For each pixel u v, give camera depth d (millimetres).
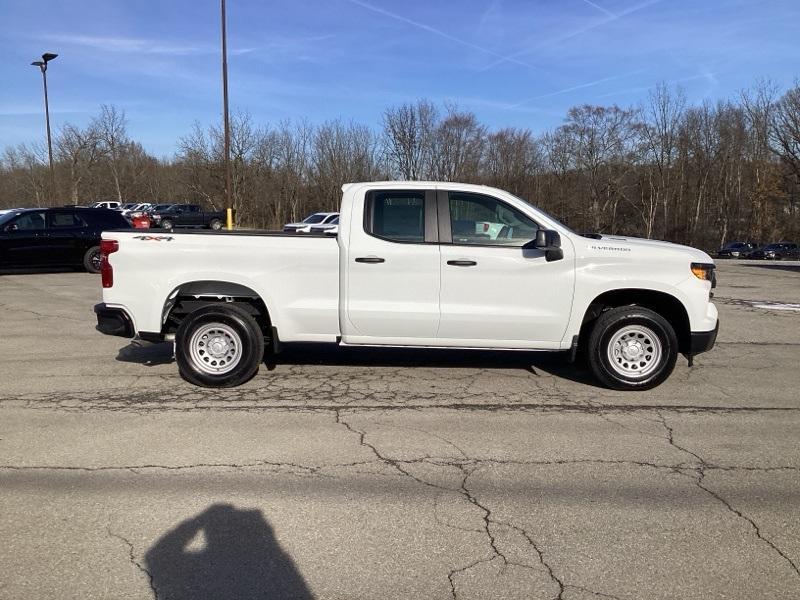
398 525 3336
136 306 5762
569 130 61812
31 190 56219
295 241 5707
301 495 3674
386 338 5781
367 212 5703
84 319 9430
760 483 3871
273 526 3311
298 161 50031
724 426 4914
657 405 5449
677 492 3740
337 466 4102
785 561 3010
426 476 3955
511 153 58844
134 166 59375
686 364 6949
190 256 5711
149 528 3281
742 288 14305
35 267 15000
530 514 3463
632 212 64438
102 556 3018
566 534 3250
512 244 5668
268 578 2854
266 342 6266
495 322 5668
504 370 6574
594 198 61969
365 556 3035
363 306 5680
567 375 6398
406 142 50531
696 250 5863
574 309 5656
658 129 60688
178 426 4836
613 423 4973
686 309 5660
